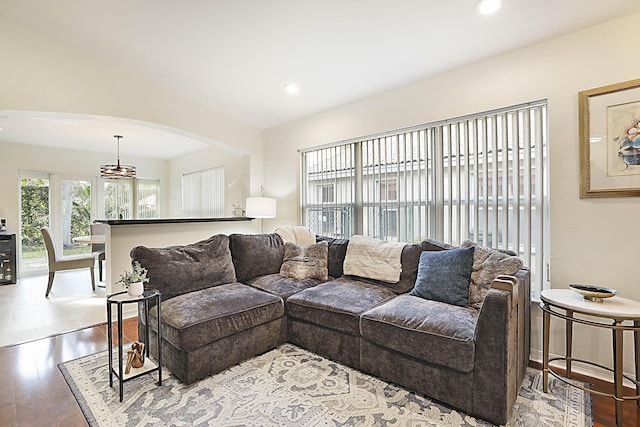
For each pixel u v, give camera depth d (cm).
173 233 377
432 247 267
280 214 441
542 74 230
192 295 245
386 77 296
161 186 716
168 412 178
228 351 224
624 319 161
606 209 209
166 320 215
